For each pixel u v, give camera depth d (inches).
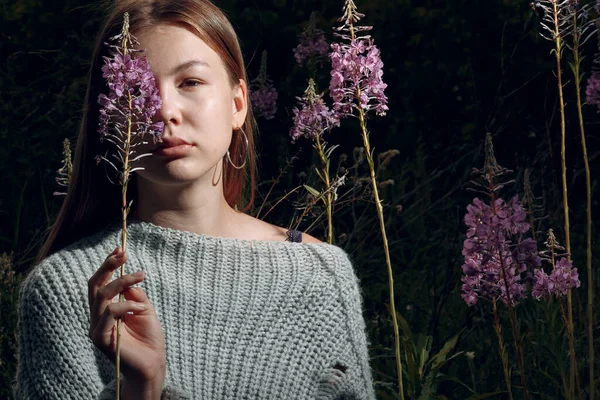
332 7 311.7
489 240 118.5
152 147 98.0
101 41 105.5
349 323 108.0
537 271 134.4
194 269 105.9
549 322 152.9
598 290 207.9
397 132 307.6
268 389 102.1
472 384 182.4
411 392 153.0
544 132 289.0
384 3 314.0
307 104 132.8
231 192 117.4
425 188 280.4
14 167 290.8
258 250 108.0
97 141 108.6
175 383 100.1
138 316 88.4
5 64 321.1
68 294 102.0
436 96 309.0
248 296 105.6
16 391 102.7
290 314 105.6
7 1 320.2
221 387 101.5
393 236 279.1
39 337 100.9
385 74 312.3
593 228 261.7
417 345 169.2
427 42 312.2
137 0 104.7
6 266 199.8
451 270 219.1
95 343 86.4
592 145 288.0
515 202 119.0
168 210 107.3
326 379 105.4
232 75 105.4
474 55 306.2
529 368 181.8
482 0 306.0
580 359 174.9
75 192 110.4
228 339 103.4
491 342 192.4
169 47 100.5
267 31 308.3
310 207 155.6
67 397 98.3
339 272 109.4
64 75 310.7
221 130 102.0
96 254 105.7
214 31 103.4
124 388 89.3
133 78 84.0
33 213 289.0
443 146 308.2
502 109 297.4
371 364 181.2
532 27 298.4
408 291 233.5
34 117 305.0
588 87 142.6
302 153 293.6
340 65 115.1
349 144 306.3
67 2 320.2
